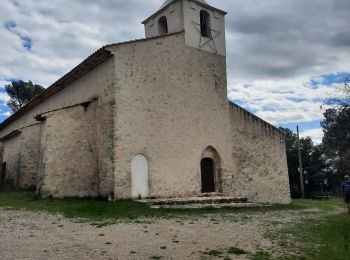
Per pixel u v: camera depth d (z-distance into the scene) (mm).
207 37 19172
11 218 10656
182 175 16562
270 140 21562
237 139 19625
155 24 20297
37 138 21516
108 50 15148
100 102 15969
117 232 8961
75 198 15516
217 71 19203
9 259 6254
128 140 15062
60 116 16344
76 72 17469
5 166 24500
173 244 7871
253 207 16172
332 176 45188
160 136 16094
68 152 16109
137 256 6770
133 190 14852
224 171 18453
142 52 16188
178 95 17125
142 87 15898
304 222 12047
